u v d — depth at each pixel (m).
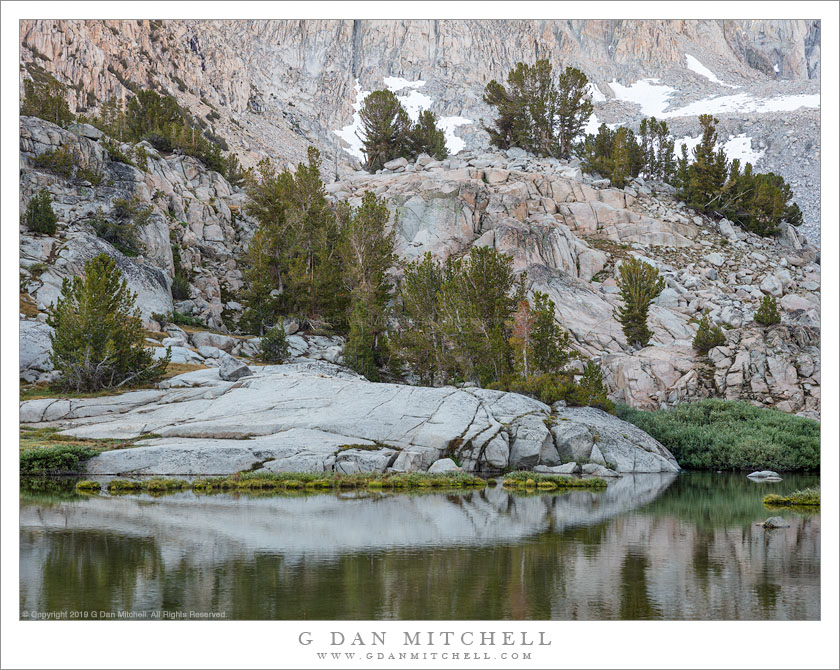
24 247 54.88
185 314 64.44
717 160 99.25
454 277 55.34
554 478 33.44
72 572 14.66
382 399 39.56
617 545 17.95
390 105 106.00
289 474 31.50
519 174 93.62
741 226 98.06
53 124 65.25
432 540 18.31
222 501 25.42
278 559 15.94
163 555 16.23
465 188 84.38
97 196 65.00
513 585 13.92
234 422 37.12
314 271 67.75
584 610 12.38
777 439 44.09
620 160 99.44
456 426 37.84
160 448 33.22
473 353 51.62
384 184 90.44
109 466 32.75
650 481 35.84
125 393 40.94
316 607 12.45
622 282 72.75
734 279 83.62
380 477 32.31
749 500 27.72
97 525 19.97
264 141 190.00
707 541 18.62
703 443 44.69
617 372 58.94
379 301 63.41
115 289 43.66
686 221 93.56
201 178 85.94
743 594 13.43
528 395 45.66
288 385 41.19
